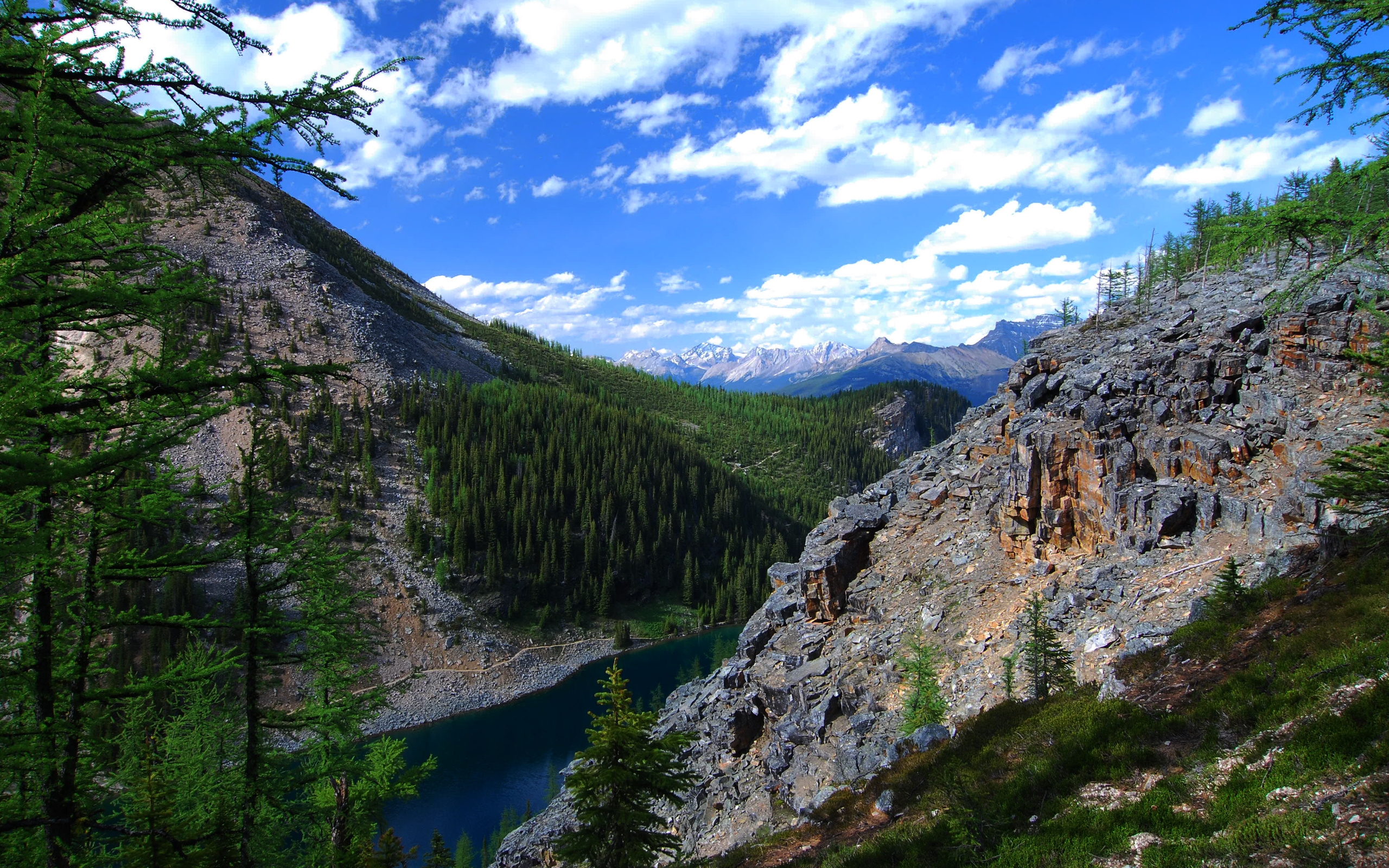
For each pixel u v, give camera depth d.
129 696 12.76
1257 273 47.03
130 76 7.41
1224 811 13.66
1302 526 29.55
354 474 139.62
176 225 195.62
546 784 78.25
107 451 7.89
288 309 183.50
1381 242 11.77
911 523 48.41
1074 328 55.72
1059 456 39.31
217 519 18.19
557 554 142.25
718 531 170.12
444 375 198.50
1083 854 14.56
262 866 19.75
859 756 32.12
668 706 51.06
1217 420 36.81
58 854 13.23
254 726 19.39
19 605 12.55
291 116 8.05
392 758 24.89
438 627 117.12
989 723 24.95
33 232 7.63
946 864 17.03
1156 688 21.08
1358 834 11.08
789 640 45.47
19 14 6.85
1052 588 36.59
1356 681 15.16
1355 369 33.75
